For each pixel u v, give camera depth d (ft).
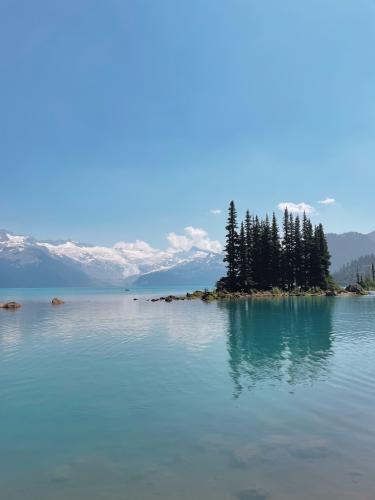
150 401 52.90
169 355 83.71
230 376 65.21
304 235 350.43
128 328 131.85
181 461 35.73
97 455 37.40
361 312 174.81
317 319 147.95
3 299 401.29
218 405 50.72
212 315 170.19
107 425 44.75
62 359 81.56
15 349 94.02
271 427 43.19
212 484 31.73
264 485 31.45
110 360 79.71
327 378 63.21
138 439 40.75
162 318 164.25
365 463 34.83
